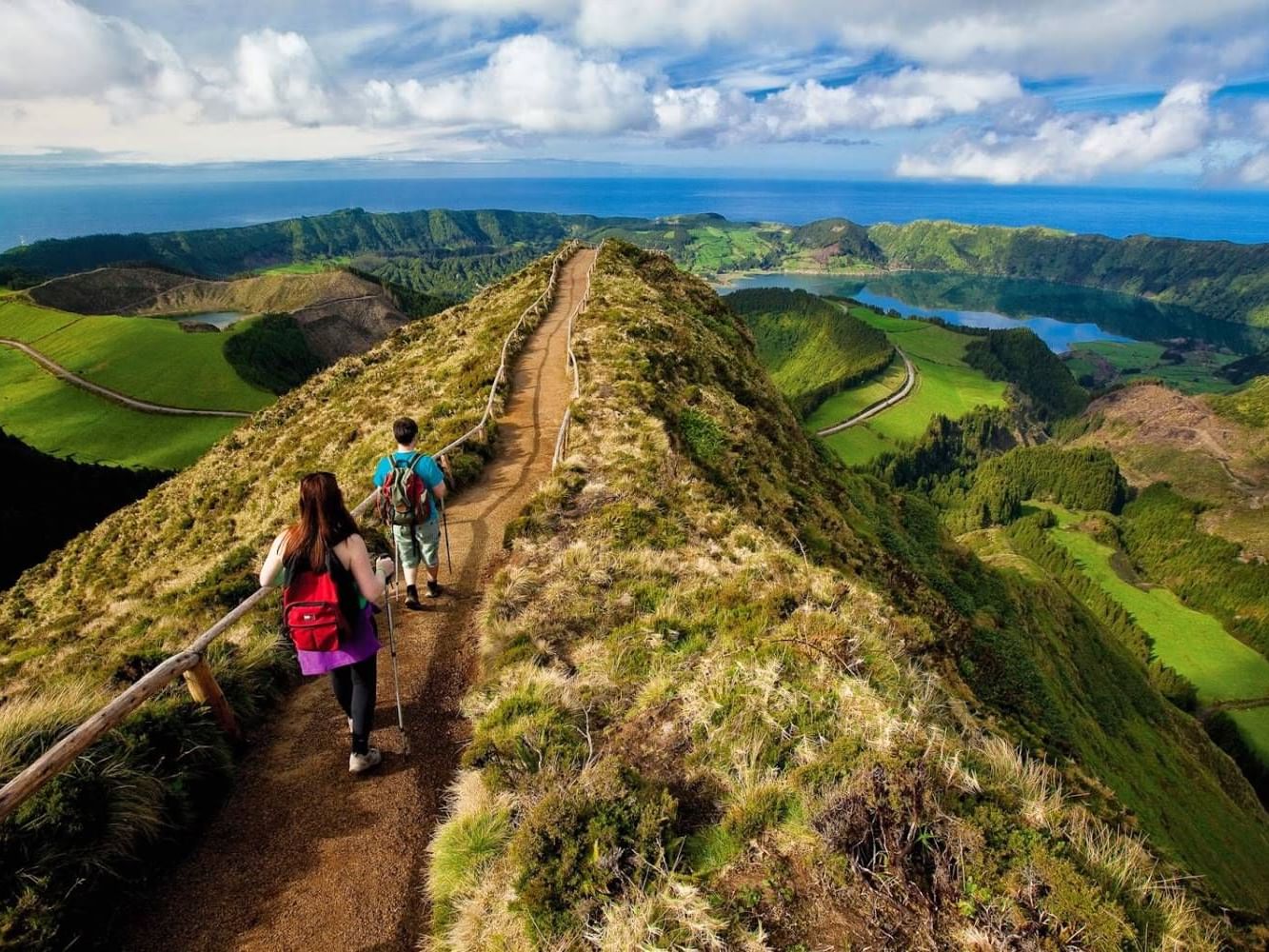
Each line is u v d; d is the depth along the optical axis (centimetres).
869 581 1939
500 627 899
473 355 2988
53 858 491
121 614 1517
